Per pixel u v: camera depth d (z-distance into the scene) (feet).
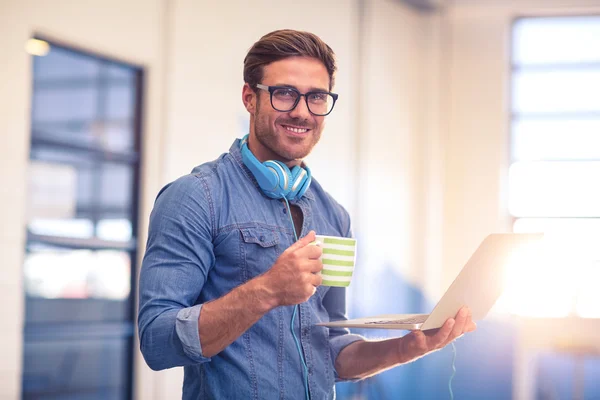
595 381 19.52
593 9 21.01
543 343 18.03
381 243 19.88
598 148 21.11
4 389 11.37
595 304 18.81
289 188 5.19
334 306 5.77
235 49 15.58
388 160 20.29
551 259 19.86
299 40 5.05
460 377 20.35
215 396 4.85
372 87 19.76
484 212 21.58
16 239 11.60
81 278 13.21
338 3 18.66
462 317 5.08
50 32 12.17
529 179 21.50
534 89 21.66
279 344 5.00
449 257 21.77
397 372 19.44
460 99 21.97
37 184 12.69
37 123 12.77
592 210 20.90
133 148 13.99
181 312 4.54
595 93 21.22
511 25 21.91
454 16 22.04
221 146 15.24
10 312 11.47
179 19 14.32
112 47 13.20
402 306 20.39
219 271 5.02
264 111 5.06
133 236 13.97
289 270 4.29
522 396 19.16
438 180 21.68
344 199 18.66
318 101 5.09
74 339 13.08
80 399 13.12
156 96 14.02
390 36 20.52
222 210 5.02
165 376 14.06
